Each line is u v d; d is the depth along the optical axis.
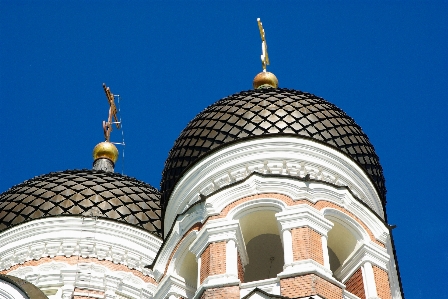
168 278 37.34
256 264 39.72
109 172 51.59
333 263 37.72
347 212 37.25
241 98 41.81
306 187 36.94
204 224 36.69
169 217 40.16
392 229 38.12
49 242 46.56
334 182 38.59
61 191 48.69
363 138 41.25
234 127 40.00
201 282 34.84
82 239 46.66
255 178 37.34
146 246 47.47
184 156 40.56
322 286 33.09
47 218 47.19
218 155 39.09
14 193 49.06
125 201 48.88
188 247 37.34
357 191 39.22
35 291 36.94
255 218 36.97
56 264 45.56
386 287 35.69
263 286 33.59
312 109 40.91
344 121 41.19
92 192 48.88
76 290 43.62
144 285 45.91
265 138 39.06
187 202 39.19
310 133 39.56
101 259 46.16
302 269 33.47
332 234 37.19
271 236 38.22
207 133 40.47
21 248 46.50
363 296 35.28
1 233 47.03
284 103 41.00
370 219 37.66
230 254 35.12
